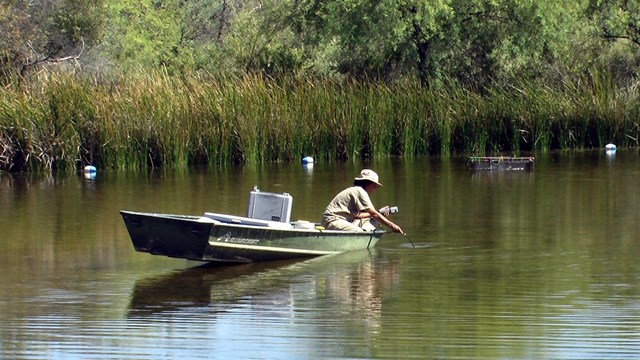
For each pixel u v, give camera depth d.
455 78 93.50
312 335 31.31
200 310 34.41
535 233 48.28
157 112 77.56
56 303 35.53
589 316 33.09
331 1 98.25
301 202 58.41
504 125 87.62
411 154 85.50
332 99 83.00
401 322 32.66
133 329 32.22
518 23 96.50
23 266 41.69
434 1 93.06
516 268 40.62
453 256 43.03
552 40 96.44
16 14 93.19
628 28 100.88
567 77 93.38
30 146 74.81
